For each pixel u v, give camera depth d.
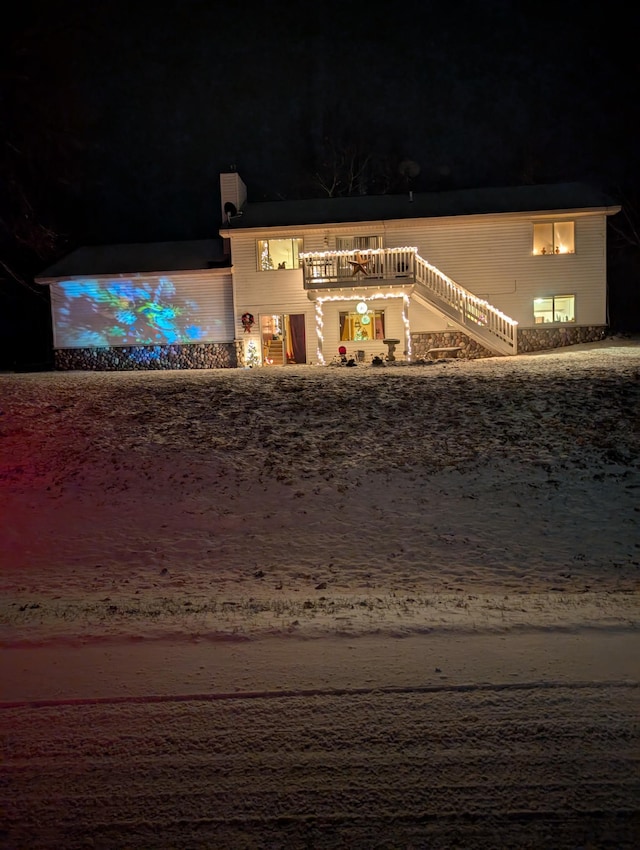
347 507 11.26
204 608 7.11
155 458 13.68
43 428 15.79
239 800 3.63
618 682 4.79
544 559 9.11
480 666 5.12
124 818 3.52
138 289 32.03
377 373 22.28
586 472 12.20
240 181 34.06
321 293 29.66
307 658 5.38
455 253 30.67
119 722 4.41
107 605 7.34
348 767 3.88
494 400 16.81
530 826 3.38
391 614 6.67
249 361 31.22
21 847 3.32
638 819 3.41
